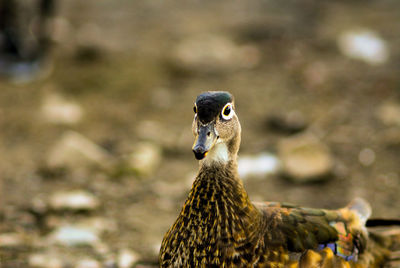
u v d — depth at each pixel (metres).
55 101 13.93
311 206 9.57
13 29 15.50
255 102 13.91
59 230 8.48
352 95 13.95
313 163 10.49
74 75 15.28
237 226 5.31
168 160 11.57
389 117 12.67
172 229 5.67
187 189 10.26
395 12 19.75
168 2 22.16
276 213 5.69
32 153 11.67
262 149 11.75
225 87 14.73
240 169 10.88
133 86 14.87
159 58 16.30
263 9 20.78
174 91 14.68
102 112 13.65
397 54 16.05
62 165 10.84
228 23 19.16
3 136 12.42
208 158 5.44
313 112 13.24
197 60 15.78
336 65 15.59
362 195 9.89
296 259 5.46
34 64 15.62
